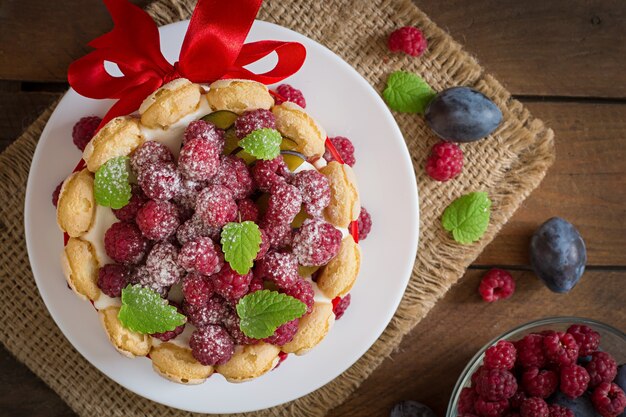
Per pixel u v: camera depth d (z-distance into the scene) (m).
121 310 0.45
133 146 0.46
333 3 0.58
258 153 0.45
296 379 0.55
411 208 0.54
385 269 0.55
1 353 0.59
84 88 0.49
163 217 0.44
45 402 0.59
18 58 0.58
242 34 0.47
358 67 0.59
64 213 0.46
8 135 0.58
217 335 0.45
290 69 0.50
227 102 0.47
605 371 0.55
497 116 0.57
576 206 0.61
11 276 0.57
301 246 0.45
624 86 0.61
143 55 0.48
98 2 0.58
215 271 0.44
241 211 0.45
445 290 0.59
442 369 0.60
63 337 0.58
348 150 0.53
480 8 0.60
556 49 0.60
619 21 0.61
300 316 0.45
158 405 0.58
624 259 0.61
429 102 0.58
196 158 0.44
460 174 0.59
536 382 0.55
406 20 0.59
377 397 0.60
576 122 0.61
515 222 0.61
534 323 0.56
